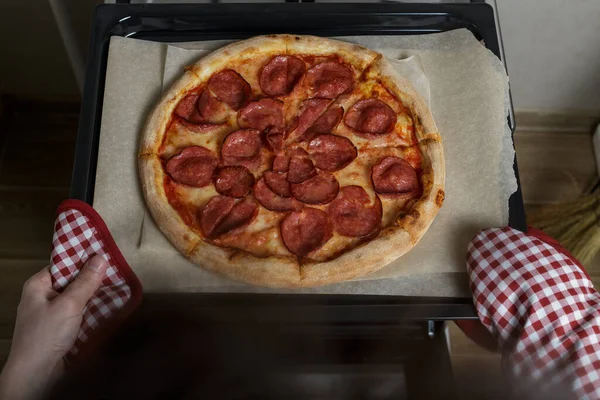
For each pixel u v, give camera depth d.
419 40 0.73
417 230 0.64
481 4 0.74
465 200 0.66
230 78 0.71
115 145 0.67
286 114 0.69
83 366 0.59
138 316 0.61
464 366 0.59
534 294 0.58
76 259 0.61
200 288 0.62
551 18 0.97
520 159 1.18
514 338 0.59
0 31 1.01
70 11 0.99
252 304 0.61
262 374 0.57
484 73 0.70
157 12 0.72
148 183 0.65
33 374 0.58
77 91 1.17
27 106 1.19
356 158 0.68
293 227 0.64
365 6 0.73
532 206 1.13
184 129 0.69
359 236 0.64
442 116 0.70
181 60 0.71
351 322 0.67
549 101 1.17
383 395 0.61
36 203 1.12
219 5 0.73
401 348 0.68
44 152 1.17
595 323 0.56
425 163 0.67
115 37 0.71
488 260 0.60
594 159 1.18
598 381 0.54
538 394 0.56
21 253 1.08
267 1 0.79
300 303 0.61
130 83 0.70
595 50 1.03
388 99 0.70
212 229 0.64
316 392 0.58
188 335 0.60
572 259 0.61
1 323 1.03
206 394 0.55
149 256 0.63
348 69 0.71
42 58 1.07
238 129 0.68
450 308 0.61
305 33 0.73
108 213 0.65
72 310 0.59
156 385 0.56
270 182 0.66
